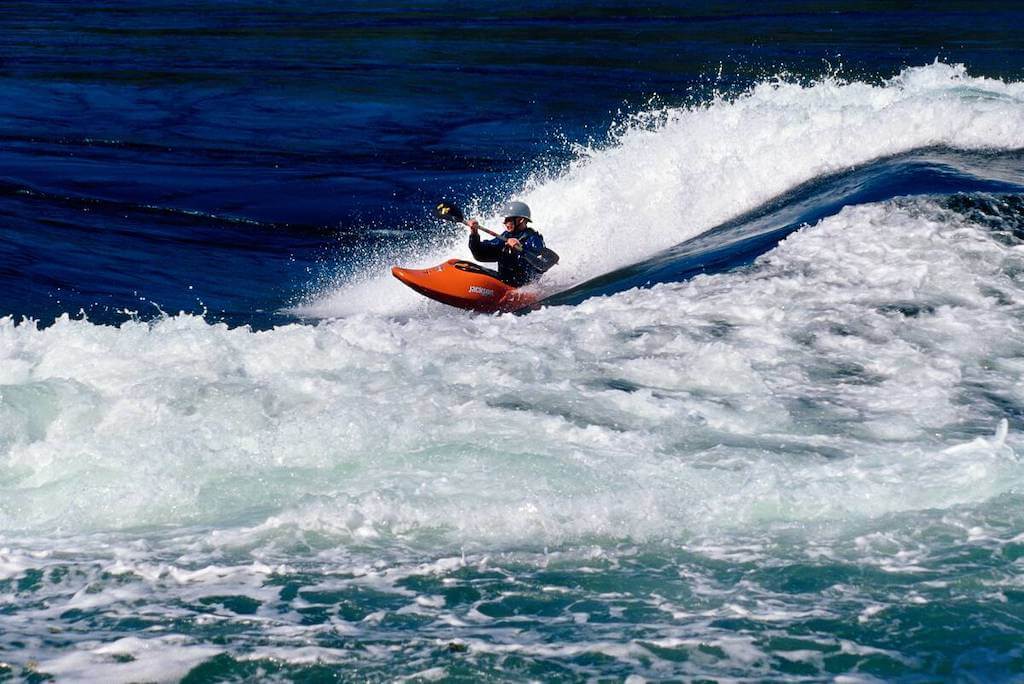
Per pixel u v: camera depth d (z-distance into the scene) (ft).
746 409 85.05
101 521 68.39
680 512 68.08
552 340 100.73
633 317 107.34
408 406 82.38
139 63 363.76
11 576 62.18
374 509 68.18
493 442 77.10
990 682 52.06
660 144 169.37
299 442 76.54
